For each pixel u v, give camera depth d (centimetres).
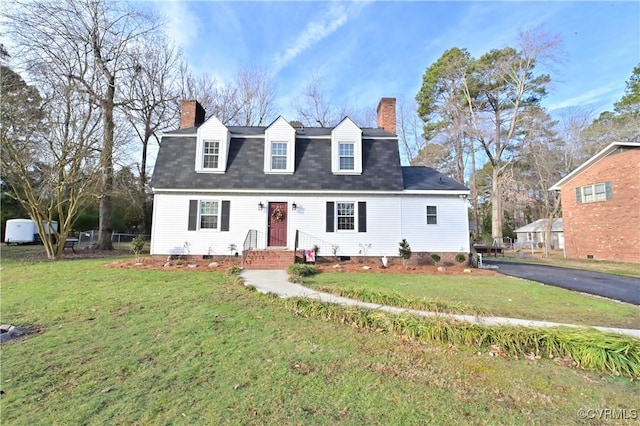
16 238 2453
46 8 1647
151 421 281
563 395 345
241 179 1458
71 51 1767
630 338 428
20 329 508
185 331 510
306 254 1374
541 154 2556
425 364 416
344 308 609
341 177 1493
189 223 1417
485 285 944
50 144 1455
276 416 291
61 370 376
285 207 1462
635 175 1656
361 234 1455
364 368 399
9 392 326
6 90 1449
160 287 834
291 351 445
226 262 1348
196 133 1555
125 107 2031
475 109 2839
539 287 913
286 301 682
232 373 375
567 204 2052
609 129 2417
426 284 950
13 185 1517
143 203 2558
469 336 482
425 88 3039
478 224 3600
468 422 291
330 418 290
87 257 1576
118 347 445
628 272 1286
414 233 1460
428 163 3006
